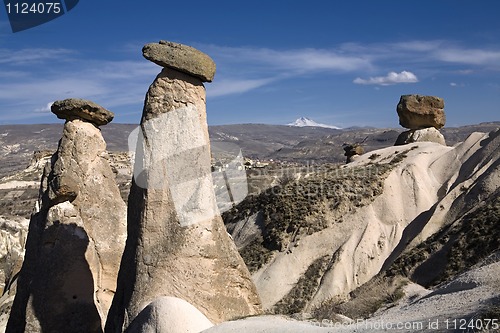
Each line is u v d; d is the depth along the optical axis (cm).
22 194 6738
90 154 2258
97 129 2300
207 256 1675
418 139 4388
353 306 2008
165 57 1731
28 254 2141
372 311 1839
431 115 4428
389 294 2022
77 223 2114
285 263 3180
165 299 1491
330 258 3155
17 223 4500
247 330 1361
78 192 2203
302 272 3128
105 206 2248
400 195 3478
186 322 1438
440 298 1493
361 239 3203
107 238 2222
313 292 2933
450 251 2262
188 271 1653
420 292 1878
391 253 3066
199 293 1648
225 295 1680
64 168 2205
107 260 2197
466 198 2884
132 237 1723
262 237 3488
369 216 3362
